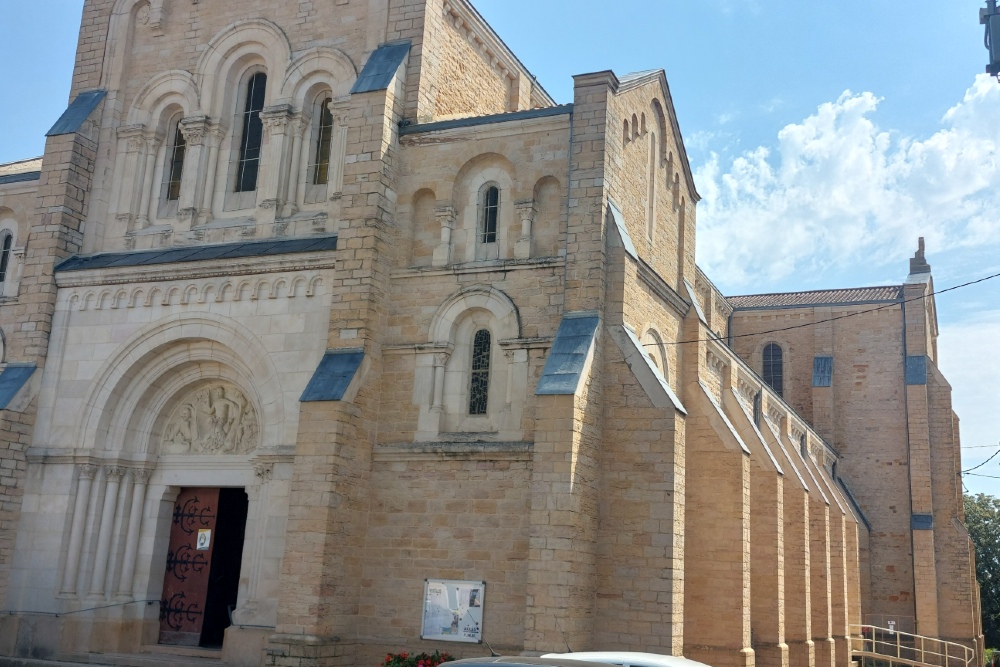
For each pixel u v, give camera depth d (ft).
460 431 78.89
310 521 74.33
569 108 81.20
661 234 96.48
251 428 87.81
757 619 97.35
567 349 74.13
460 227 83.82
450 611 74.59
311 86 93.66
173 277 89.35
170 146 99.30
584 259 77.30
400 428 80.02
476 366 80.59
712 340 101.40
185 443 90.27
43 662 80.69
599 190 78.23
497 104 105.60
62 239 95.25
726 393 106.52
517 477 75.41
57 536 87.04
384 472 79.46
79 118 98.73
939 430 183.01
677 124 101.60
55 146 97.55
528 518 74.28
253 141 96.37
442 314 81.20
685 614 86.02
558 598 67.82
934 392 185.16
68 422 89.97
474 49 99.91
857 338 189.67
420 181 85.10
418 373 80.64
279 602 73.46
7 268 99.66
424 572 76.38
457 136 84.69
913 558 172.65
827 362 188.96
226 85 97.14
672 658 42.91
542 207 81.56
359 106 85.35
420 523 77.41
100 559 86.63
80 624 84.43
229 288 87.35
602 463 75.41
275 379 83.66
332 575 74.18
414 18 90.17
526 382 77.30
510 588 73.56
